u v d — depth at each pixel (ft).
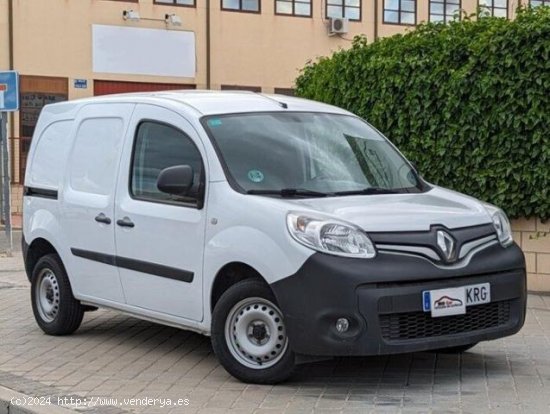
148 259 24.59
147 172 25.26
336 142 25.13
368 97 38.91
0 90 52.11
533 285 35.81
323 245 20.38
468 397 20.94
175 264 23.72
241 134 23.95
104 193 26.58
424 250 20.92
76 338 28.86
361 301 20.02
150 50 97.04
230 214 22.18
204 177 23.20
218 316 22.18
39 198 29.76
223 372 23.86
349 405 20.34
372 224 20.81
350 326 20.13
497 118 35.06
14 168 90.38
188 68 98.73
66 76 93.61
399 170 25.63
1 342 28.40
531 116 34.30
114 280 26.04
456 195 24.75
